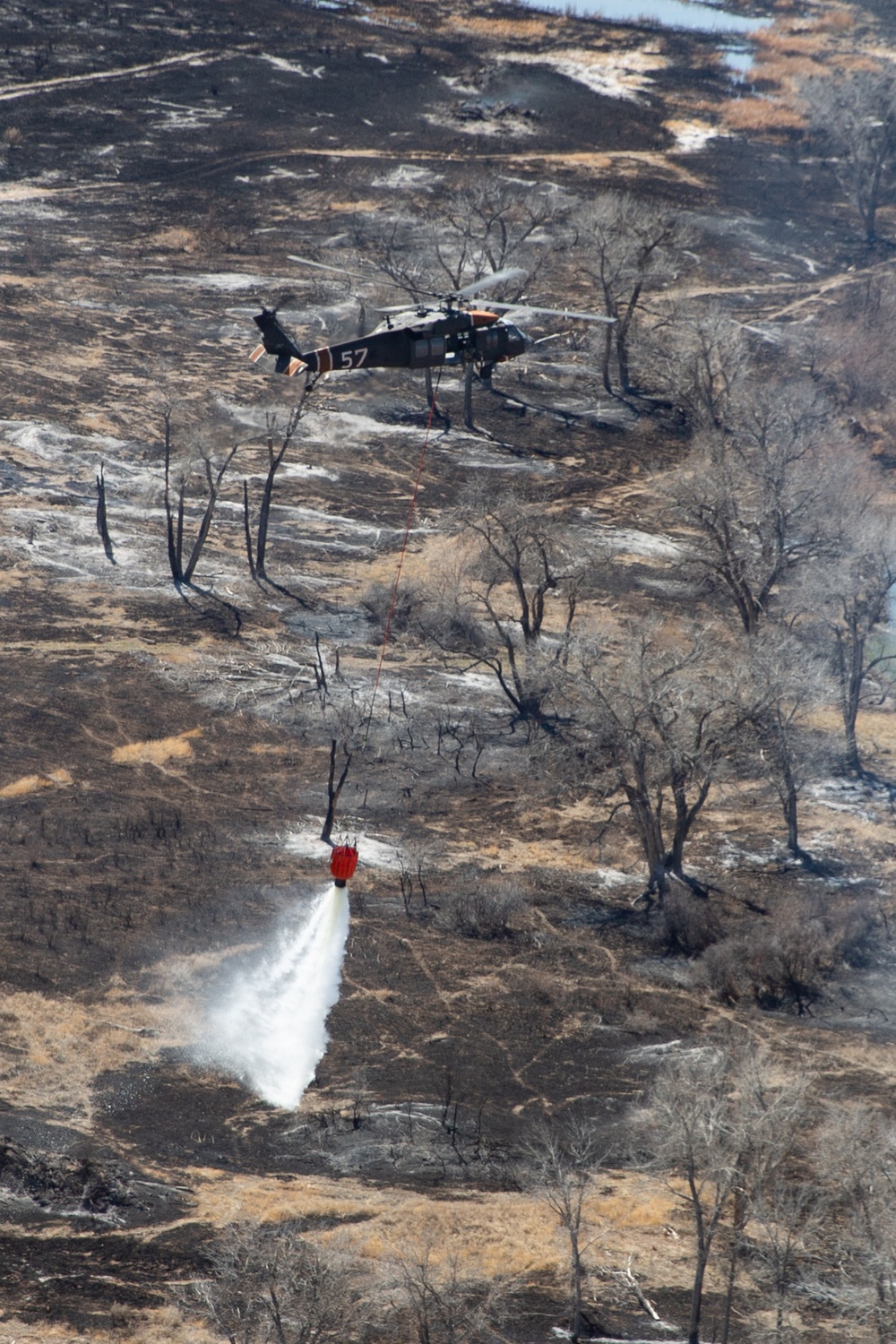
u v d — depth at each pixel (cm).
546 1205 8356
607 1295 7431
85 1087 9181
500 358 6956
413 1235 7762
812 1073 9462
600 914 12375
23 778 13738
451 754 15188
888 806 14638
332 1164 8706
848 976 11625
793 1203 7600
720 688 12925
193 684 16100
